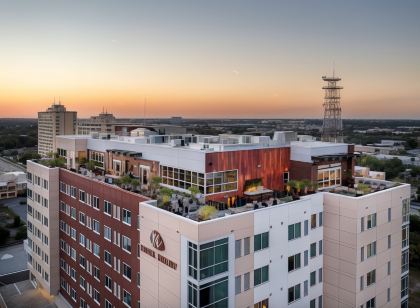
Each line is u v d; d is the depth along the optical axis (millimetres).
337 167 48938
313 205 39312
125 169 53031
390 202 42281
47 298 61406
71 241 54438
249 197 41250
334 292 40188
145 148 49250
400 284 44719
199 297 29453
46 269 59500
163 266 33344
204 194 40062
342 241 39219
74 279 54250
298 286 37875
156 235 33750
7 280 82188
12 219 138750
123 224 41562
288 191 43562
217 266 30594
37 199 61750
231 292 31719
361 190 43375
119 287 43062
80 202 51188
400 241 44375
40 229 61125
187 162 42406
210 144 46219
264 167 45344
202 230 29391
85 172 54312
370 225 39688
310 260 39406
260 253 33969
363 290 39344
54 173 57188
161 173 46656
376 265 40781
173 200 39094
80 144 61125
